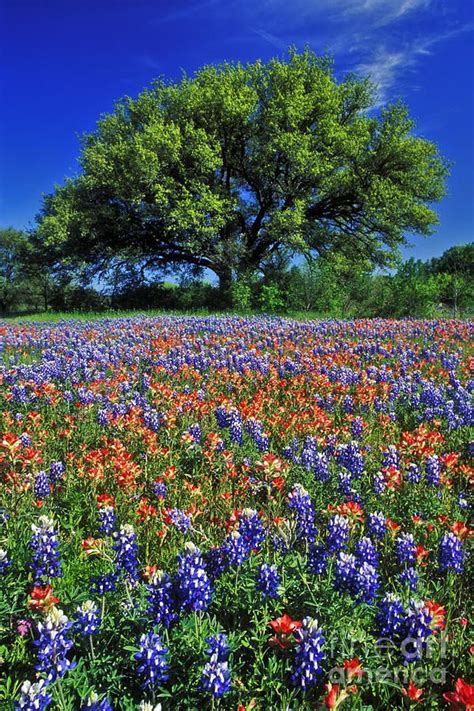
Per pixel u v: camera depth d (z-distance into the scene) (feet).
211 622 11.02
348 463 19.84
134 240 165.27
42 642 9.36
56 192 162.61
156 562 14.83
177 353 46.44
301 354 45.57
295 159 134.21
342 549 14.30
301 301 125.08
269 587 11.43
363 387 32.30
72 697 9.45
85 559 14.73
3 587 11.91
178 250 166.09
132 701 9.59
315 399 31.45
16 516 16.11
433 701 9.91
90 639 10.34
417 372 38.14
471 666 10.68
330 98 144.97
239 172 158.40
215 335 59.47
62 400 31.83
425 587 13.32
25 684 8.45
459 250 271.08
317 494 18.92
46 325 82.28
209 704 9.70
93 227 152.56
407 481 19.07
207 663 9.31
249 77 143.43
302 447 23.61
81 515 17.60
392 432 26.35
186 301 154.92
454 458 19.86
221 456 21.44
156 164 130.52
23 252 188.03
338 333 61.72
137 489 19.63
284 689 9.96
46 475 18.40
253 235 163.32
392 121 150.10
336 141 141.59
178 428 26.89
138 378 38.14
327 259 157.28
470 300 124.26
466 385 33.99
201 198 136.56
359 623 11.43
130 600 11.21
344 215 166.61
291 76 139.85
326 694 9.35
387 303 116.06
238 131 146.51
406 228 155.12
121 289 167.84
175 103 144.46
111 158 141.79
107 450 20.83
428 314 114.11
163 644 10.33
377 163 152.25
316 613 11.35
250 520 13.33
